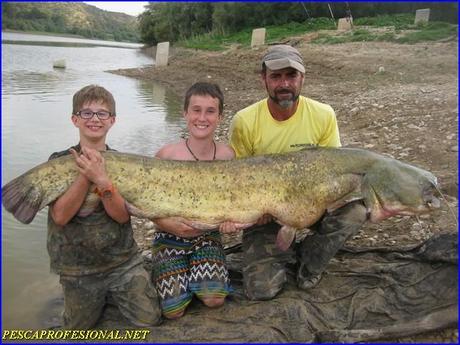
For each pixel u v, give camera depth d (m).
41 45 50.03
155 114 12.91
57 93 15.92
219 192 3.78
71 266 3.57
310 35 24.16
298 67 3.94
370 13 32.41
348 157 3.83
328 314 3.68
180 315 3.74
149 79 22.02
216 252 3.95
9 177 7.16
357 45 18.41
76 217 3.49
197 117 3.94
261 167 3.84
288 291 3.96
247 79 17.70
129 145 9.48
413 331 3.32
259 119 4.29
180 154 4.08
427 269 3.70
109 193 3.39
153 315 3.67
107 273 3.63
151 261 4.55
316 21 32.06
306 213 3.85
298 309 3.68
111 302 3.85
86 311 3.66
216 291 3.79
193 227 3.78
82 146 3.66
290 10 36.22
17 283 4.56
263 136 4.28
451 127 7.63
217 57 24.31
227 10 41.81
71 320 3.71
